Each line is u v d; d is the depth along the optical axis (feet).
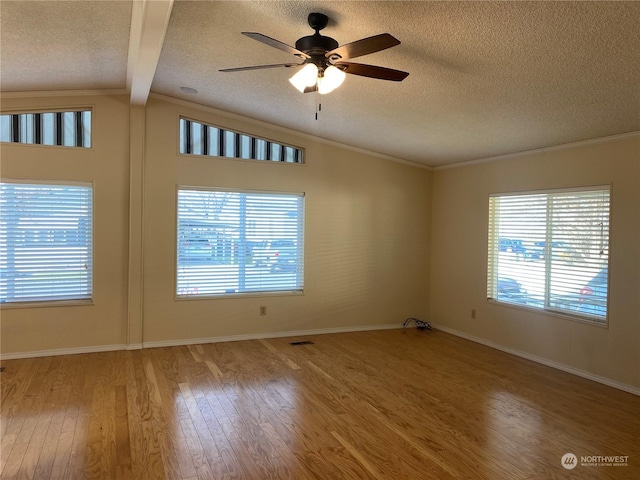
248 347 16.67
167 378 13.10
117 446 9.04
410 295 20.74
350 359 15.47
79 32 10.59
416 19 8.23
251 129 17.58
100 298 15.64
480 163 18.29
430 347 17.25
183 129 16.71
